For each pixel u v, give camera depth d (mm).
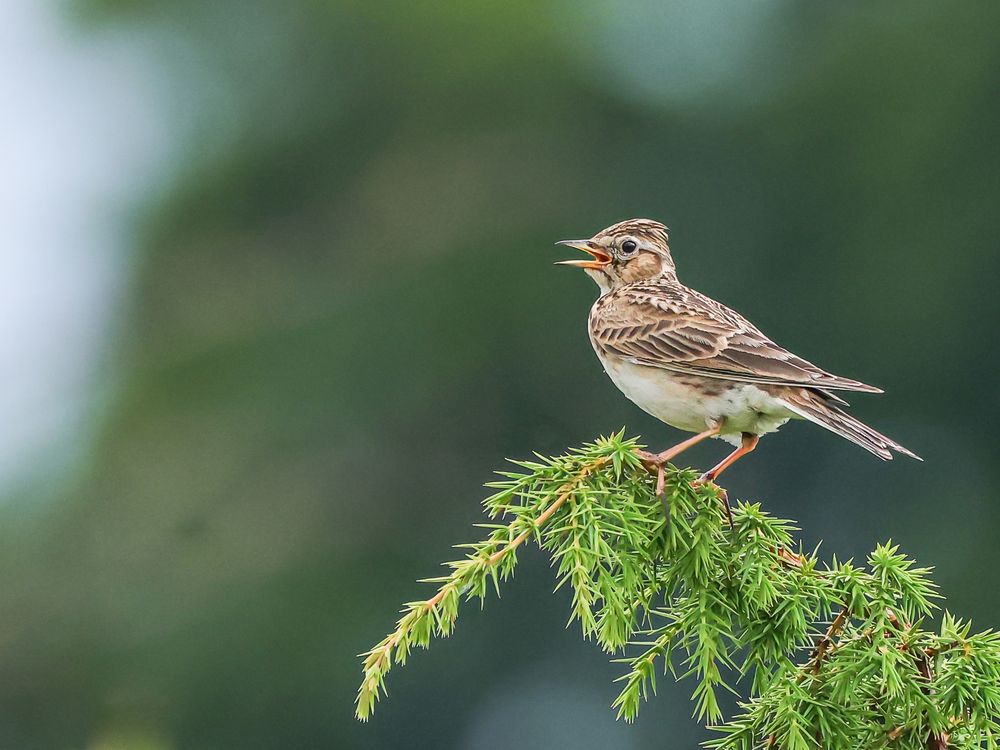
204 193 24578
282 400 21906
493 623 21000
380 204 24844
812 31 26203
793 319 23844
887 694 5824
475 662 20953
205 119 25328
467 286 23203
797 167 24328
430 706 20859
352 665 20469
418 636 5641
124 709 19328
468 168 24938
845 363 23609
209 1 25672
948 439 23391
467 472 22203
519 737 20859
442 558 21484
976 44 24031
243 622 20125
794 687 5832
